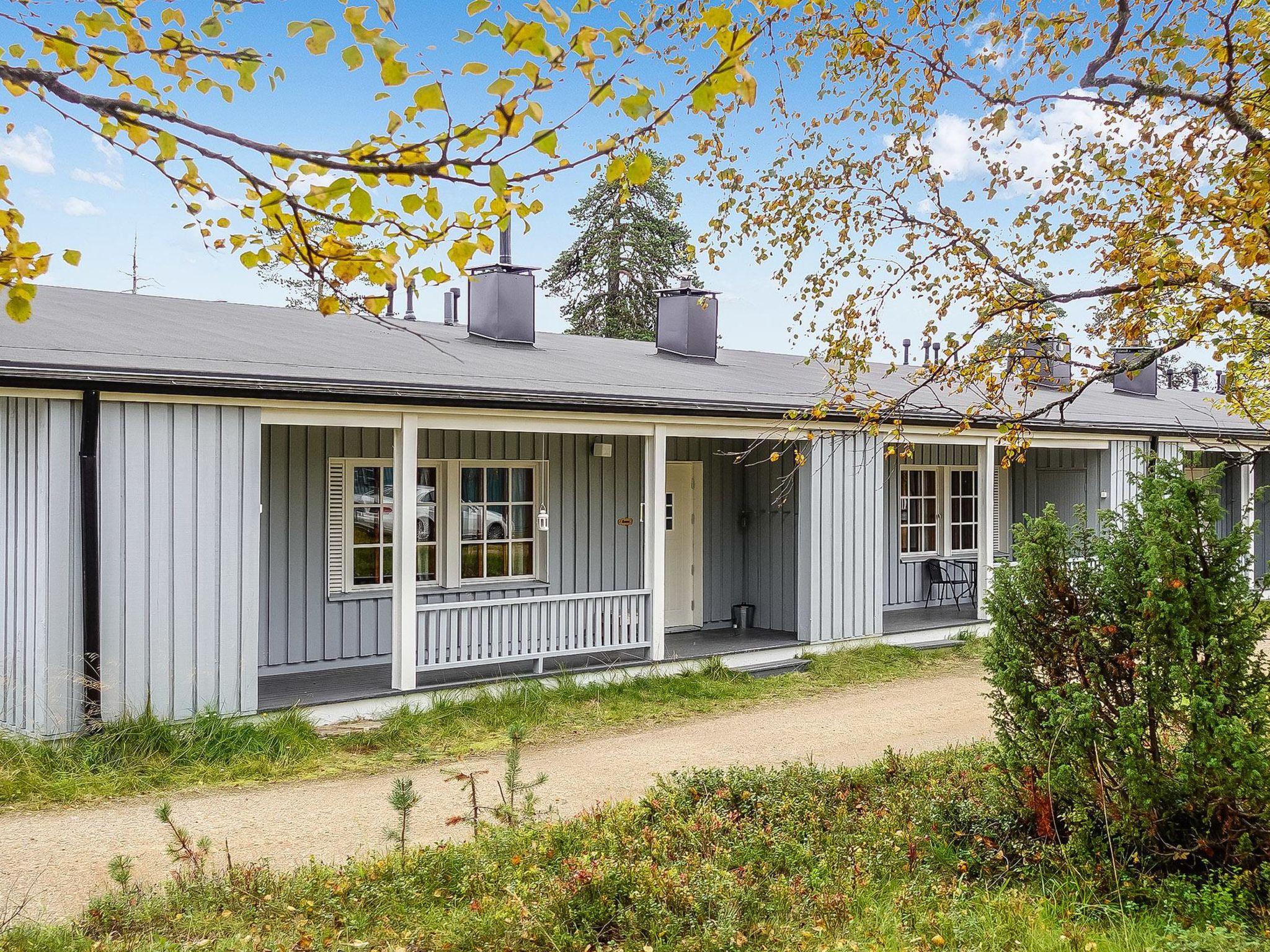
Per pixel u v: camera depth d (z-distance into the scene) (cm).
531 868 508
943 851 555
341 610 1065
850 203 672
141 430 770
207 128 265
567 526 1237
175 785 716
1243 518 511
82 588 742
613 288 3409
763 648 1195
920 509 1612
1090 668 523
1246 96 559
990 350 643
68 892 522
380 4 250
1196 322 569
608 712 965
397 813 667
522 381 999
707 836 557
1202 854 504
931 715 975
